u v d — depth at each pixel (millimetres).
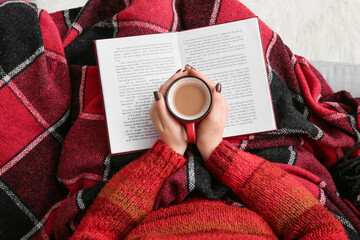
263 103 770
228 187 754
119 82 767
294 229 636
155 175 698
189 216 635
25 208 831
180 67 782
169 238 586
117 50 768
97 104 840
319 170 896
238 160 713
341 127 898
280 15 1229
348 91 1020
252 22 769
